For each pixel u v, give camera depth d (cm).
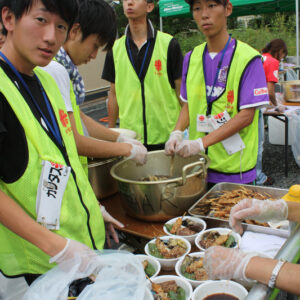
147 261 143
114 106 340
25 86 114
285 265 92
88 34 165
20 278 121
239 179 223
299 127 448
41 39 104
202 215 174
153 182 164
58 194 116
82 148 172
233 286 120
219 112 218
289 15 1188
